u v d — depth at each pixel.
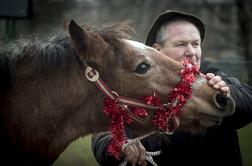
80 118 3.18
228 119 3.36
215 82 3.15
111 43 3.16
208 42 18.41
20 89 3.13
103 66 3.12
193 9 18.31
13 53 3.18
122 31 3.23
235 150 3.55
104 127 3.25
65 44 3.20
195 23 3.73
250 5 16.08
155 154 3.41
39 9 17.20
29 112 3.10
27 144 3.11
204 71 3.72
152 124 3.23
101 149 3.53
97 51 3.05
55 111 3.13
